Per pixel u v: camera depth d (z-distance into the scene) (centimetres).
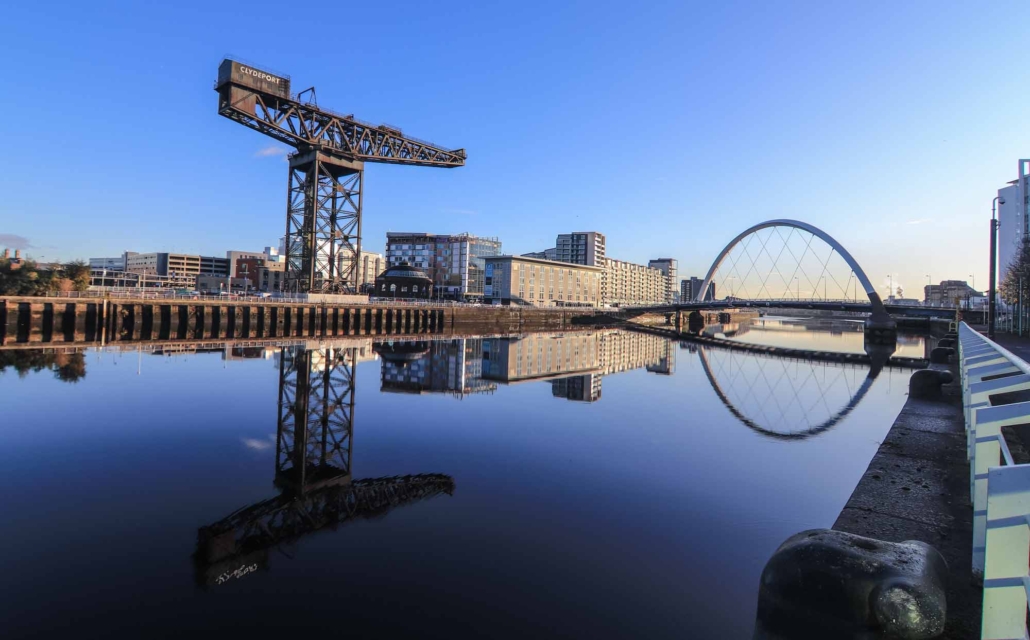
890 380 3472
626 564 785
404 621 633
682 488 1146
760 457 1422
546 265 13075
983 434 590
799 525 942
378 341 5541
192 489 1110
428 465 1312
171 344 4278
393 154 6134
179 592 700
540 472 1260
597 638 601
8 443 1412
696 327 13438
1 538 849
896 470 1084
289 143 5503
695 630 619
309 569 767
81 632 603
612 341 7119
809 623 496
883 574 475
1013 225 9900
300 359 3559
